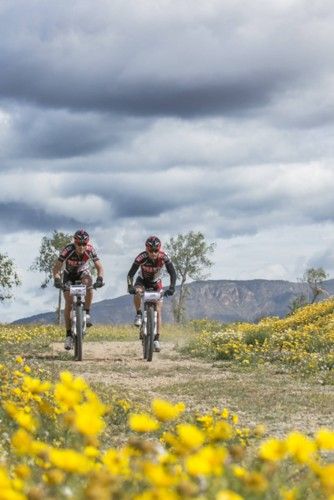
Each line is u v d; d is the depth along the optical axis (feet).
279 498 10.00
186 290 251.60
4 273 180.24
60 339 71.67
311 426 29.32
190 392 39.88
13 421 18.10
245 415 32.45
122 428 24.95
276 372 50.65
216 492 8.85
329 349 59.98
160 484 7.80
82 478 10.45
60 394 10.73
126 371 49.37
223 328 107.96
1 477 7.59
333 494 8.79
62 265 49.80
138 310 53.67
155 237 51.52
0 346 59.26
